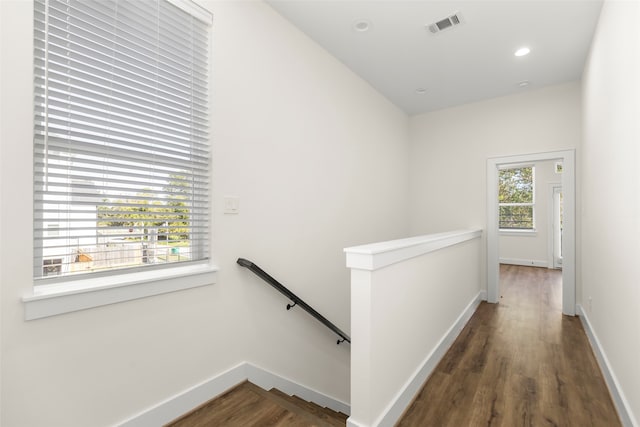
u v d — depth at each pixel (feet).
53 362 3.92
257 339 6.76
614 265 6.25
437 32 8.37
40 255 4.01
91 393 4.25
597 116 7.94
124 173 4.75
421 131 14.85
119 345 4.54
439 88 12.02
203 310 5.68
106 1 4.51
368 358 4.56
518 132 12.47
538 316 11.16
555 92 11.76
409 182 15.12
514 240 23.67
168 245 5.40
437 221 14.38
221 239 6.04
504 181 24.80
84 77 4.31
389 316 5.18
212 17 5.95
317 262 8.68
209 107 5.91
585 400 5.97
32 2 3.79
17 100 3.66
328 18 7.77
